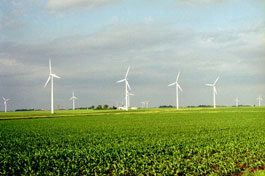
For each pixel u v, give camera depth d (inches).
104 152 841.5
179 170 649.6
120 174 643.5
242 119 2343.8
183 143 1011.3
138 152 850.8
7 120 2706.7
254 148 893.8
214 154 799.7
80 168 674.2
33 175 629.6
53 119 2765.7
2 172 654.5
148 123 2043.6
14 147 973.8
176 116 2918.3
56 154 821.9
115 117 2938.0
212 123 1957.4
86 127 1785.2
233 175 633.0
